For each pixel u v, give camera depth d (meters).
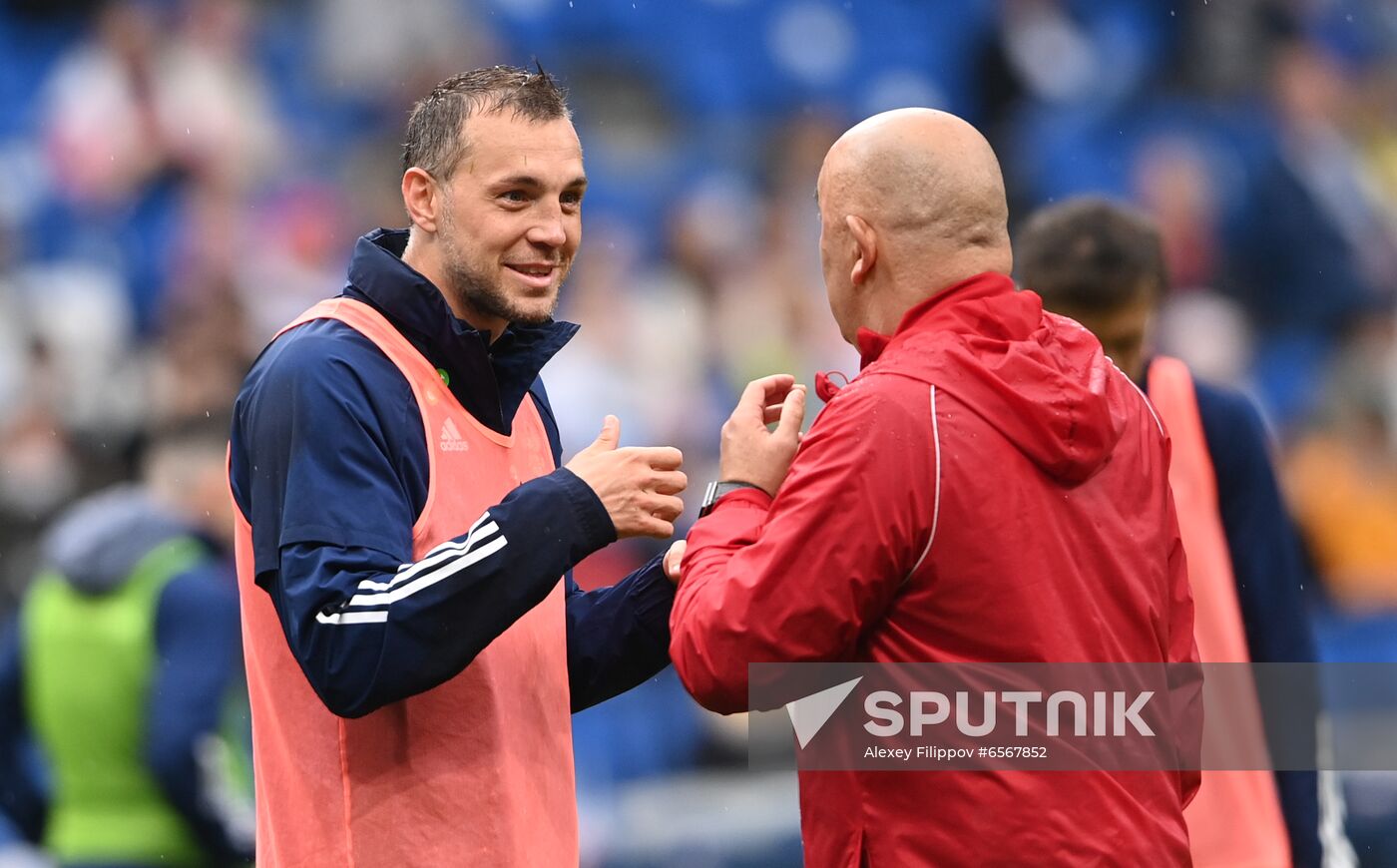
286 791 10.48
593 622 11.52
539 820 10.73
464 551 9.48
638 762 24.48
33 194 32.66
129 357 29.48
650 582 11.54
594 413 29.98
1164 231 40.12
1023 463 9.62
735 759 24.75
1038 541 9.58
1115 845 9.54
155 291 31.12
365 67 35.22
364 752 10.33
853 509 9.40
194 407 26.08
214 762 16.81
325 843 10.35
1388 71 45.81
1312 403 38.41
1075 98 42.38
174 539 17.38
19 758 17.92
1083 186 40.88
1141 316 13.36
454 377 10.57
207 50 33.97
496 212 10.26
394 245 11.14
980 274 9.95
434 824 10.29
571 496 9.67
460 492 10.46
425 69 35.53
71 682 17.14
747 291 34.84
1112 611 9.84
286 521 9.75
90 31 35.25
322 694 9.62
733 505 10.23
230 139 33.28
